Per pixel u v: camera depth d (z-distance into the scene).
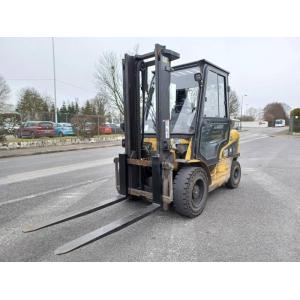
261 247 3.00
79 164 9.17
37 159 10.68
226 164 5.20
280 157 10.91
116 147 16.36
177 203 3.79
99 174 7.31
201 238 3.25
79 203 4.71
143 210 3.67
